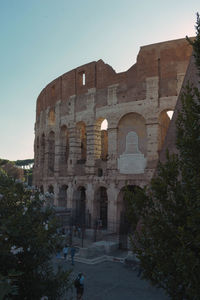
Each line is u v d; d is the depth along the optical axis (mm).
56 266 26656
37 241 11219
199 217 7934
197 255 8758
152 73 39719
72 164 48750
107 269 26094
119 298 19141
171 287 9023
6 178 13414
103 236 38406
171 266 8875
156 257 9203
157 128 38656
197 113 9383
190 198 8391
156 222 9492
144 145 40062
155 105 39000
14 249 10156
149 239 10023
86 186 45625
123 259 28688
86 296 19469
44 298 10156
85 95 47656
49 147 56781
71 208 45531
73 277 23297
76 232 39125
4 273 10258
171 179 9680
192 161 8898
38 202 13508
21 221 11352
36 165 64812
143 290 20688
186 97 9523
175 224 9297
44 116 59750
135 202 10516
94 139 45531
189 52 37719
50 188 56938
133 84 41438
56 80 54781
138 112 40406
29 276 11102
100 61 46094
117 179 41500
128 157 40906
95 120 45594
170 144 24812
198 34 9758
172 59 38594
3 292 7426
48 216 13602
